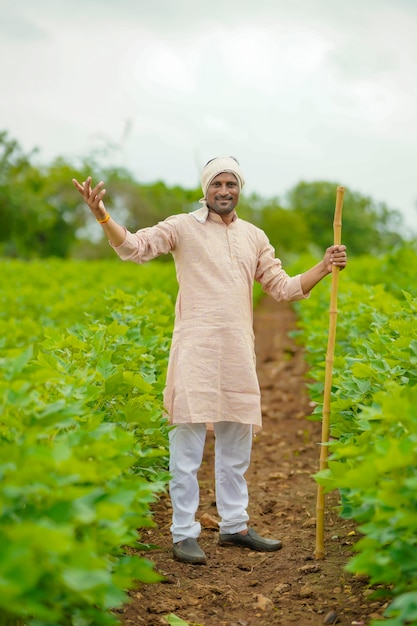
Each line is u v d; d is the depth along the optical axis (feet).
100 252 162.91
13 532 8.02
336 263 15.69
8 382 10.48
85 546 8.96
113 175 151.43
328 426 15.74
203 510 19.72
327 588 14.51
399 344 15.81
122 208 158.10
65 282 49.52
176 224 15.94
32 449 9.17
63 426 11.21
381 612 13.10
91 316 23.39
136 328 20.16
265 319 66.59
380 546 10.76
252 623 13.41
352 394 15.34
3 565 7.70
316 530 16.79
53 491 9.52
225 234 16.02
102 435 11.30
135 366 16.92
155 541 17.25
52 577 8.91
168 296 29.68
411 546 10.41
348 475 10.35
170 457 16.25
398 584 11.09
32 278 51.26
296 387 35.35
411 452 10.00
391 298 26.13
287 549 16.74
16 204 144.15
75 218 162.50
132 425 15.25
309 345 27.48
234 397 15.85
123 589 12.15
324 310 33.91
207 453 24.95
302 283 16.17
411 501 10.48
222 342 15.78
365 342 17.66
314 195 322.14
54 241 160.97
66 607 10.24
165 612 13.66
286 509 19.62
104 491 10.55
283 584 14.82
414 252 43.37
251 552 16.69
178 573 15.46
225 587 14.92
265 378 38.22
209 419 15.64
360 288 31.12
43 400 12.22
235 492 16.79
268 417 30.30
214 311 15.78
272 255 16.80
